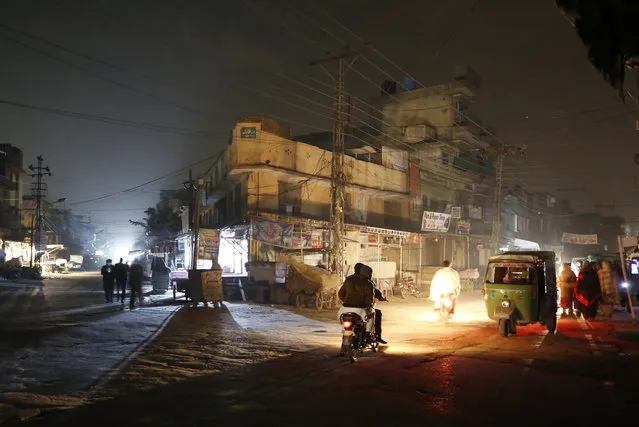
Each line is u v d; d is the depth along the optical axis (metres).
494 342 11.91
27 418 5.79
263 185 26.20
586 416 5.99
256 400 6.56
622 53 3.20
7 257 47.84
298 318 16.09
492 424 5.68
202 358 9.31
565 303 17.53
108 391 6.97
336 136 21.78
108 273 20.62
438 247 38.78
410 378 7.89
